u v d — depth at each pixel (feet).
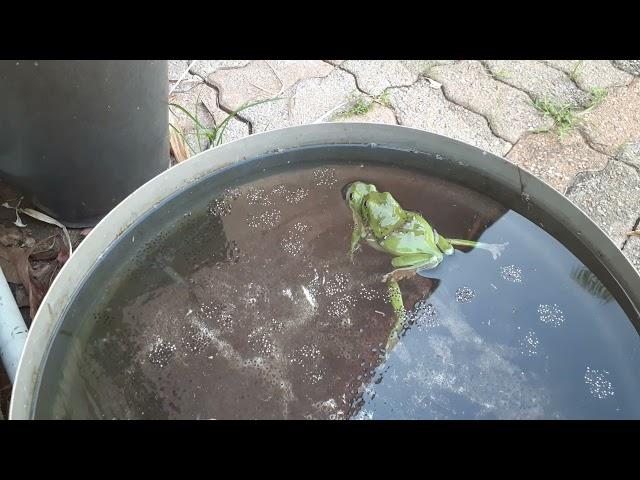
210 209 1.48
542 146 2.04
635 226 1.85
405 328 1.30
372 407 1.19
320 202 1.51
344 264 1.40
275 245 1.43
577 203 1.89
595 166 1.99
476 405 1.19
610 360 1.25
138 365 1.22
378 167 1.57
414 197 1.52
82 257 1.29
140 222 1.41
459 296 1.35
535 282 1.37
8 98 1.44
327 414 1.17
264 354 1.25
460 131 2.07
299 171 1.56
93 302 1.31
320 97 2.14
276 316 1.31
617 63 2.29
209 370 1.22
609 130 2.09
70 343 1.25
